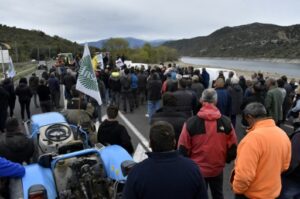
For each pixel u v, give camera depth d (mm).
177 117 5738
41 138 6566
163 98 5848
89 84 8688
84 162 5188
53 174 5184
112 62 27438
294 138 4422
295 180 4406
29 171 5172
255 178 3975
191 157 5016
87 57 8594
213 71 18656
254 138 3898
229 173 7832
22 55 88562
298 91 12273
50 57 117438
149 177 2838
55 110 16203
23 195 4711
